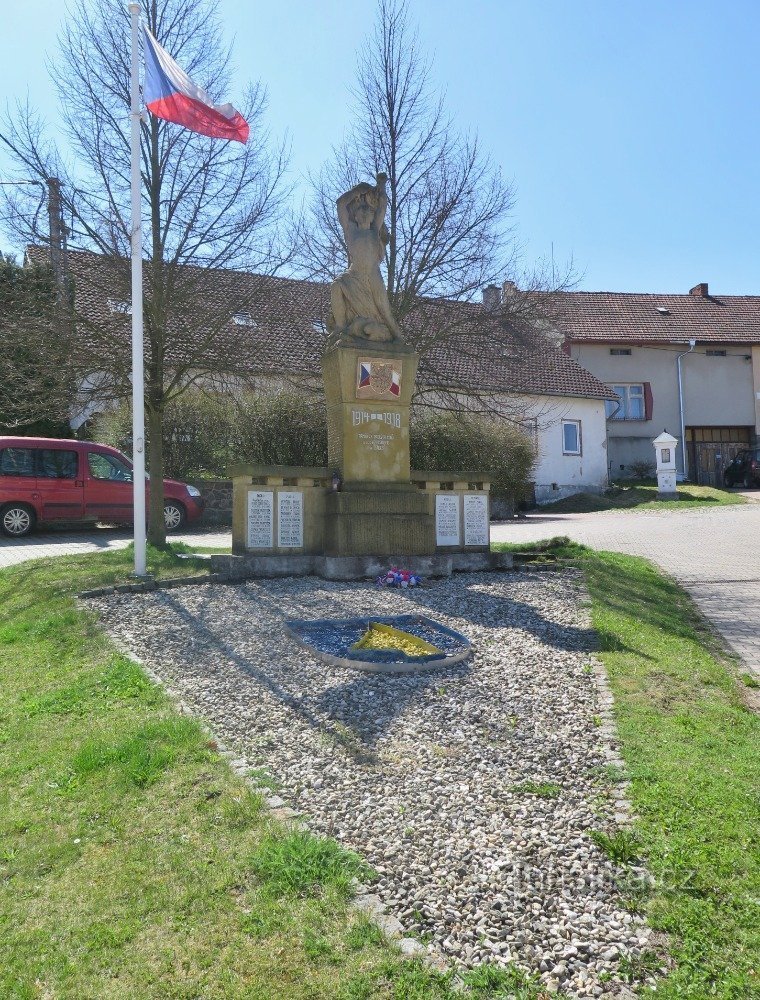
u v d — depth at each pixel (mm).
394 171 15141
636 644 7000
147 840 3545
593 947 2854
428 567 10102
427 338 15039
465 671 6047
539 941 2896
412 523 10328
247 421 20625
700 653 6961
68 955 2805
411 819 3785
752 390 36625
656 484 32406
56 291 12625
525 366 17344
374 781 4195
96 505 16859
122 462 17484
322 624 7176
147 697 5406
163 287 12281
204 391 14984
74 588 8773
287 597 8430
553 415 29781
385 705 5305
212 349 13016
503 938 2916
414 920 2998
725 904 3062
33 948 2855
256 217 12930
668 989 2623
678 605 9195
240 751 4555
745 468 34094
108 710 5211
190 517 18234
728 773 4234
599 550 13633
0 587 9555
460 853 3475
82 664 6277
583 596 8922
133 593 8609
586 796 4020
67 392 12547
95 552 11930
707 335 36469
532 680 5863
